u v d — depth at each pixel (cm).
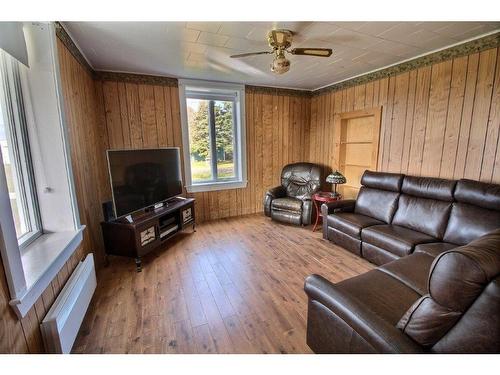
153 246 283
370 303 147
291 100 475
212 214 439
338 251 305
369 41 253
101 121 337
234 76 379
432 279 91
